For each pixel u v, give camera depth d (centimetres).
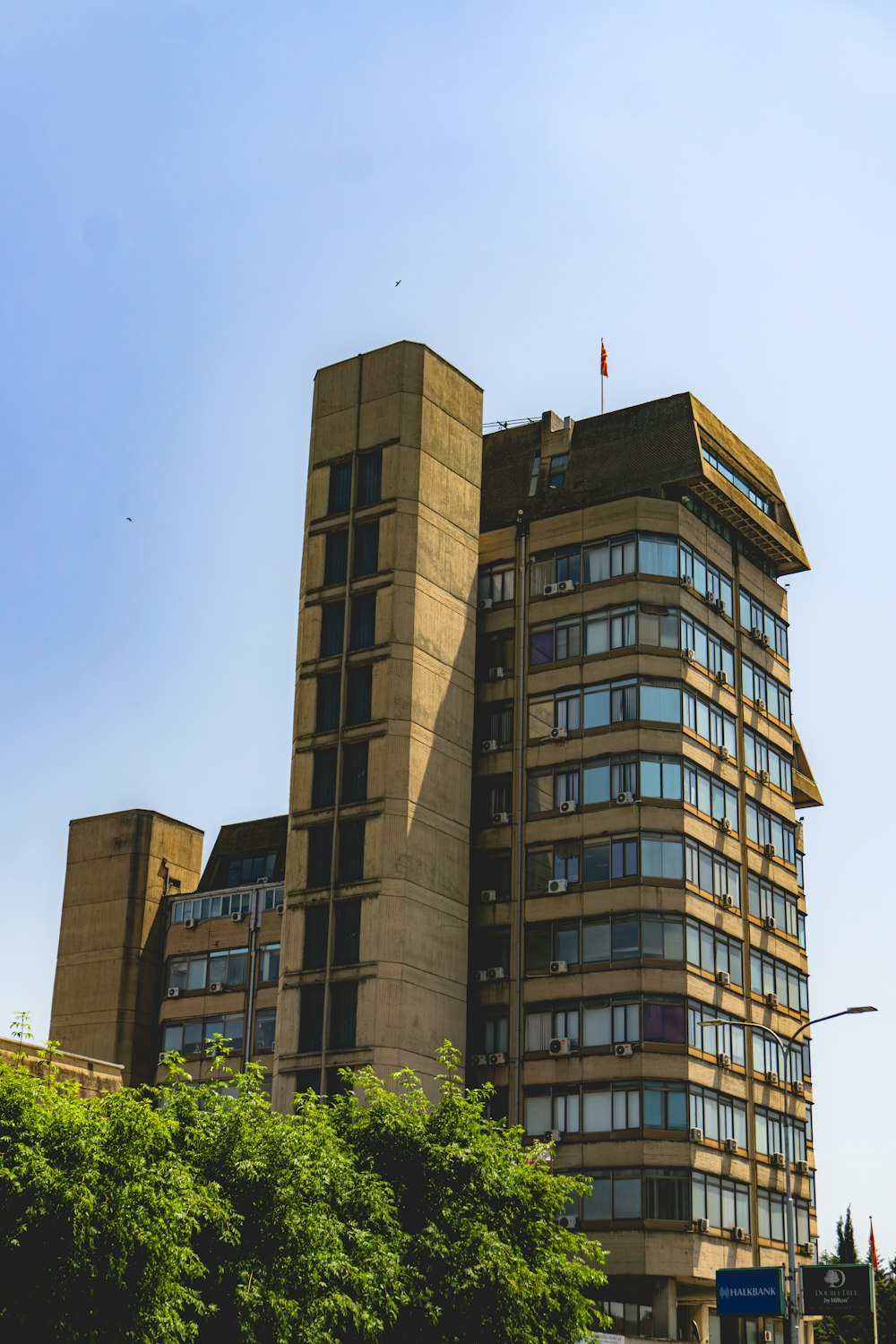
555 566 7319
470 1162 4241
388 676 6894
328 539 7275
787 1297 5088
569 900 6800
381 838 6688
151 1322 3172
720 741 7244
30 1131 3206
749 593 7738
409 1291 3891
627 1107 6400
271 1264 3522
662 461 7350
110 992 8769
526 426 7925
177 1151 3544
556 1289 4228
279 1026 6681
